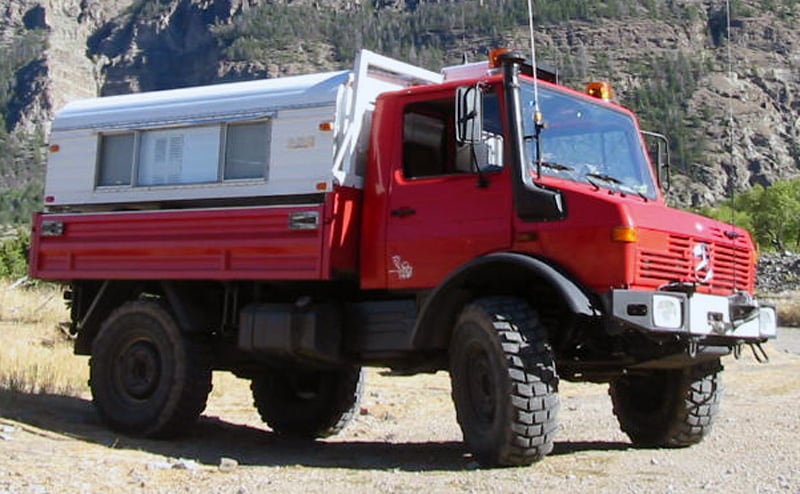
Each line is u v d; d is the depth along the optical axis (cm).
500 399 830
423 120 950
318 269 946
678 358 883
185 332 1040
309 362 1009
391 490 762
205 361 1045
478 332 855
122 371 1071
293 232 965
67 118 1138
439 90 937
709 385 973
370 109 997
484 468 855
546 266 837
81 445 931
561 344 906
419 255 924
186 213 1033
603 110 991
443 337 911
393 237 941
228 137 1031
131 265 1069
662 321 817
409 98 955
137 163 1087
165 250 1045
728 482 777
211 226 1016
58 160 1138
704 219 909
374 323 963
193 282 1060
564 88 956
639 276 833
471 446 869
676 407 970
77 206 1126
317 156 964
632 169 992
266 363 1095
